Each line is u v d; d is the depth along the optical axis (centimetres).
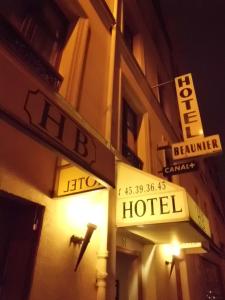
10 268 256
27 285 245
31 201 277
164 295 520
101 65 531
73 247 315
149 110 748
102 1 588
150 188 399
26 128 192
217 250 1048
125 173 425
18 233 271
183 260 701
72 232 319
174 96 1207
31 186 281
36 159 295
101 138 438
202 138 593
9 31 317
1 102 177
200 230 401
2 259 258
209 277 1006
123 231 448
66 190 304
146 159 634
